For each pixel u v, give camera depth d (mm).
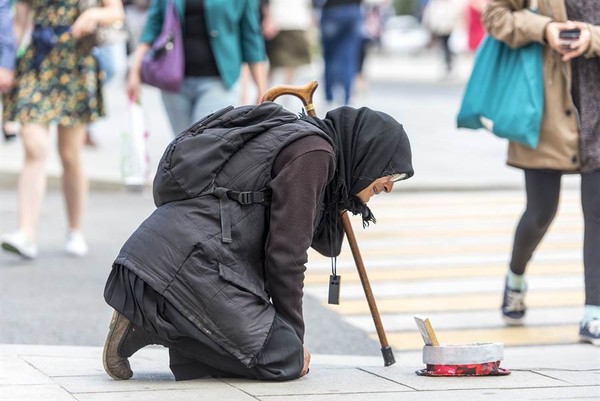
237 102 20578
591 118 15938
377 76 82125
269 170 12047
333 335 17266
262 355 12148
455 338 17047
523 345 16594
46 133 21391
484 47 16625
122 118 45000
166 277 11836
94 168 32656
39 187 21516
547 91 16031
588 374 12922
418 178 32469
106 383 12367
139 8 36500
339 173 12344
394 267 22047
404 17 168000
